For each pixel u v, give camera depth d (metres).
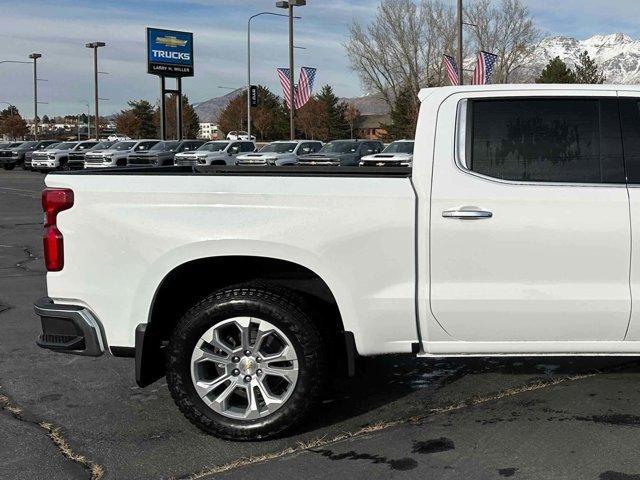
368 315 3.71
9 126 104.25
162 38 48.28
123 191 3.73
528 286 3.66
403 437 3.85
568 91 3.77
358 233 3.65
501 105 3.79
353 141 26.72
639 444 3.67
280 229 3.66
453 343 3.76
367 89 62.50
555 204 3.63
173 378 3.78
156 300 3.80
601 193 3.65
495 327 3.71
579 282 3.67
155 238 3.70
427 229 3.65
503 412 4.17
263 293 3.72
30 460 3.66
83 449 3.80
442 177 3.69
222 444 3.82
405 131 61.91
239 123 96.25
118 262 3.73
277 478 3.40
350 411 4.25
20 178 32.59
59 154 36.72
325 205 3.67
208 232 3.67
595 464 3.45
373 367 5.11
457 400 4.39
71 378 4.99
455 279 3.68
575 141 3.74
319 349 3.72
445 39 58.00
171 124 101.31
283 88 36.06
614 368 4.95
